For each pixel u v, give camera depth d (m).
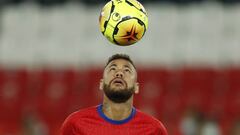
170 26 59.94
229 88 61.00
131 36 20.80
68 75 61.03
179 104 60.38
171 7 60.28
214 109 60.09
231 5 60.06
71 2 60.81
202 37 60.00
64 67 60.88
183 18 60.00
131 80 20.64
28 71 61.16
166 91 60.72
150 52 60.09
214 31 59.84
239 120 42.94
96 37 59.88
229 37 59.84
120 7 20.81
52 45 60.22
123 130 20.94
